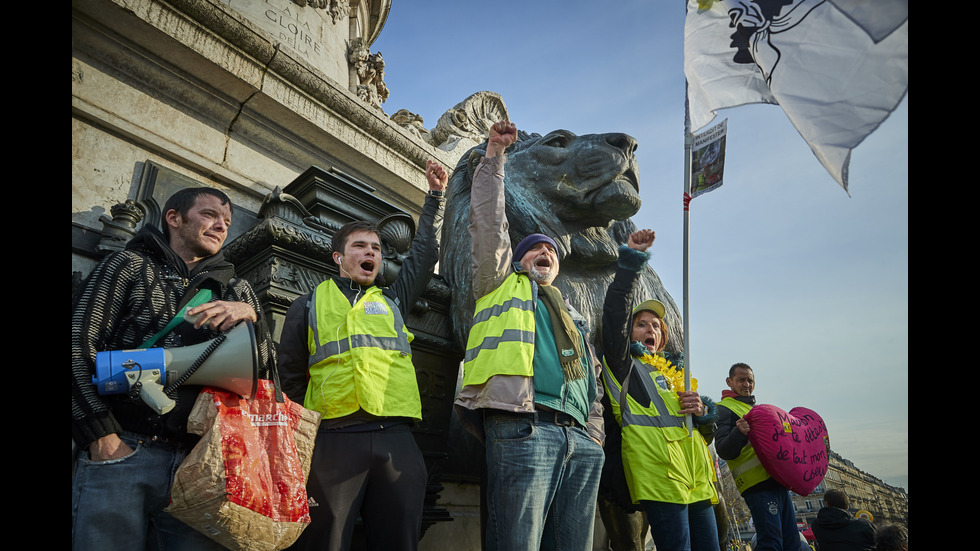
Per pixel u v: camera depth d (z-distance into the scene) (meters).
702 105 3.53
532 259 2.98
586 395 2.70
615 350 3.23
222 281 2.16
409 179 5.52
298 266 3.09
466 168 4.08
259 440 1.87
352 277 2.62
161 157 3.78
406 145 5.38
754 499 3.83
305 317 2.52
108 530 1.63
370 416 2.33
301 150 4.71
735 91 3.46
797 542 3.87
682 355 4.06
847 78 3.10
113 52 3.65
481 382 2.52
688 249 3.35
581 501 2.52
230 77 4.10
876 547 4.63
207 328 1.98
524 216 3.54
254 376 1.84
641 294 3.92
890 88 2.98
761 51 3.36
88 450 1.69
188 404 1.82
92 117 3.46
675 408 3.25
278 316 2.91
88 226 3.23
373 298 2.59
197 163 3.94
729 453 3.85
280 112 4.43
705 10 3.62
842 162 3.07
